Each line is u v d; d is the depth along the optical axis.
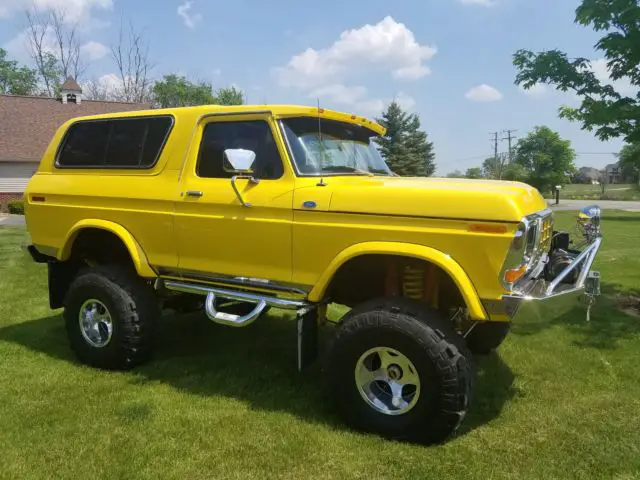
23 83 49.22
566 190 67.12
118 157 4.51
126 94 42.59
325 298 3.81
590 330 5.46
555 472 2.90
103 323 4.46
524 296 3.04
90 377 4.26
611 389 4.02
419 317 3.19
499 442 3.23
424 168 46.19
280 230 3.62
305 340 3.56
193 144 4.11
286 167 3.69
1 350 4.89
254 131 3.88
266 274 3.74
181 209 4.06
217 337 5.31
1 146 25.28
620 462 2.98
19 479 2.84
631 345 5.00
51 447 3.16
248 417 3.57
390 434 3.25
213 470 2.94
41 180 4.91
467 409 3.16
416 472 2.91
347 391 3.36
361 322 3.27
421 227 3.19
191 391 4.01
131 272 4.53
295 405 3.77
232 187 3.83
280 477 2.88
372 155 4.65
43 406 3.70
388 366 3.29
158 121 4.34
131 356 4.34
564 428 3.39
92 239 4.81
